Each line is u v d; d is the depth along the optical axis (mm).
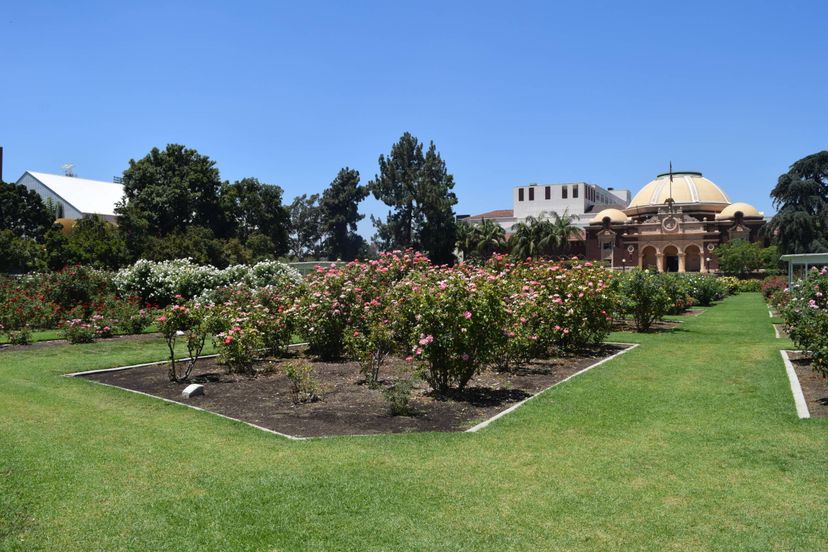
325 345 12414
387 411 8008
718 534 4363
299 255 78500
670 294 22250
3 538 4332
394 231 66750
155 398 8867
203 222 54156
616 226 79188
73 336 15969
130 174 52344
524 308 11602
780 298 23688
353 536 4359
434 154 67312
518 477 5469
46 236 38688
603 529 4465
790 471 5535
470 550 4160
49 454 6188
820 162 49625
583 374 10469
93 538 4359
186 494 5125
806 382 9625
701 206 81500
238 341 10688
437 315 8594
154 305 21641
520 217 96750
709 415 7562
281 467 5758
